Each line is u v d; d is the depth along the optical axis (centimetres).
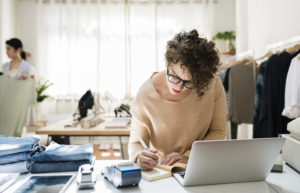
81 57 520
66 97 520
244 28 446
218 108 128
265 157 84
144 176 92
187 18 529
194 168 80
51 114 508
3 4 464
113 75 524
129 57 534
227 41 534
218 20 548
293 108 213
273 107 247
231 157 81
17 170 95
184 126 121
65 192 79
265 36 371
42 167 98
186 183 84
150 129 128
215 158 80
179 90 106
